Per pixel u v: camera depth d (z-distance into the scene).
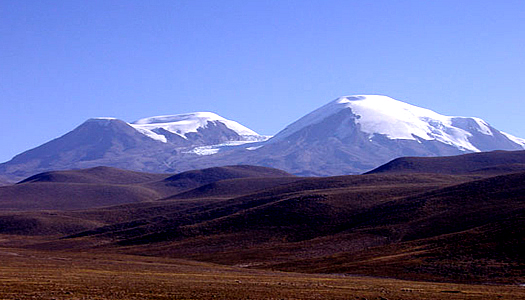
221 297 42.97
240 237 124.94
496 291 53.44
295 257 100.25
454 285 60.25
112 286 48.69
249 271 77.94
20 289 44.53
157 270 73.88
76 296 41.62
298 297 43.97
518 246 76.50
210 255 110.38
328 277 68.38
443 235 93.19
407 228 108.50
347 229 119.50
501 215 100.25
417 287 55.16
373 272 74.88
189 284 52.25
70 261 84.31
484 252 77.31
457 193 124.88
